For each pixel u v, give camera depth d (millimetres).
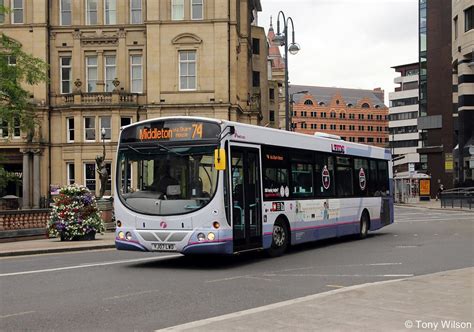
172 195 13961
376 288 10250
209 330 7406
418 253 16969
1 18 53406
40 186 52750
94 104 52562
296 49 33281
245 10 56500
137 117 53000
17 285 11641
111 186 52500
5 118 32250
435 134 83688
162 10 52312
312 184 18359
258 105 59000
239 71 56281
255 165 15344
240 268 14234
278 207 16281
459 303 8953
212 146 13828
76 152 52781
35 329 8039
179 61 52375
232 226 13953
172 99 52125
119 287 11367
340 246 19469
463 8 61250
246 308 9359
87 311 9156
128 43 53656
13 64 33938
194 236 13617
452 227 28594
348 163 21094
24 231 23109
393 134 150875
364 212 22328
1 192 53750
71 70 54281
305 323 7734
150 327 8102
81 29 53875
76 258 16828
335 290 10188
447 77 82750
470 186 61188
